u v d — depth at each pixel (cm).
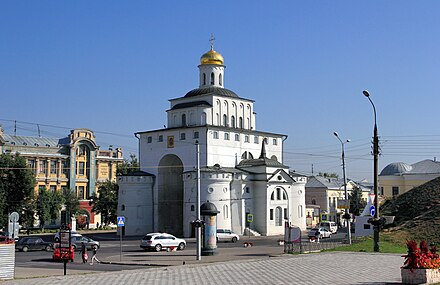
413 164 10806
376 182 4044
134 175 8475
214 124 8650
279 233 8256
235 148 8588
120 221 4394
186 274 2889
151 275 2861
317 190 12650
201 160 8156
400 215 5719
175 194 8638
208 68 9138
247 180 8181
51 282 2594
